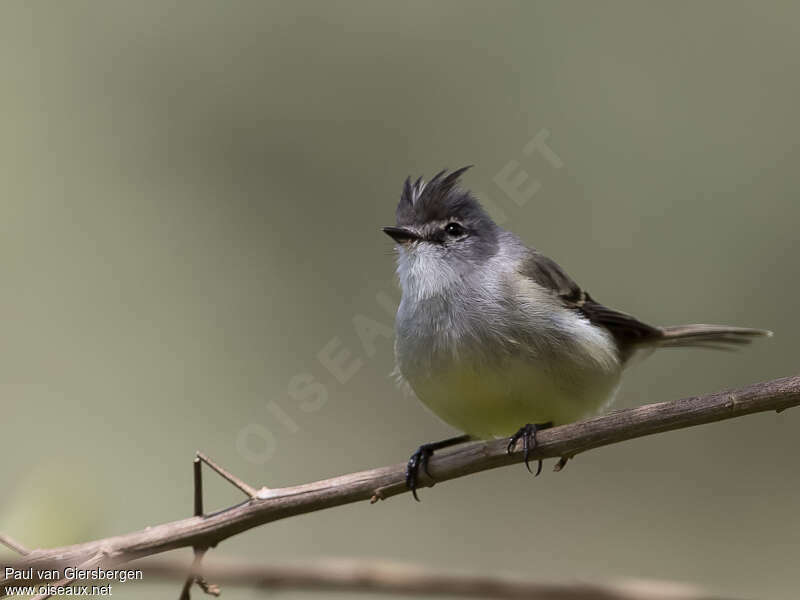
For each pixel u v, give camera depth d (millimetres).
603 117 12867
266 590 5316
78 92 13195
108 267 12508
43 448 11133
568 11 13219
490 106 13047
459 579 5285
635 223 12539
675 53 13094
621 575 10773
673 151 12781
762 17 13195
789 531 11273
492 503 11688
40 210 12492
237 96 13586
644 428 5934
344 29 13477
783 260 12461
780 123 12883
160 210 12992
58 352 11883
